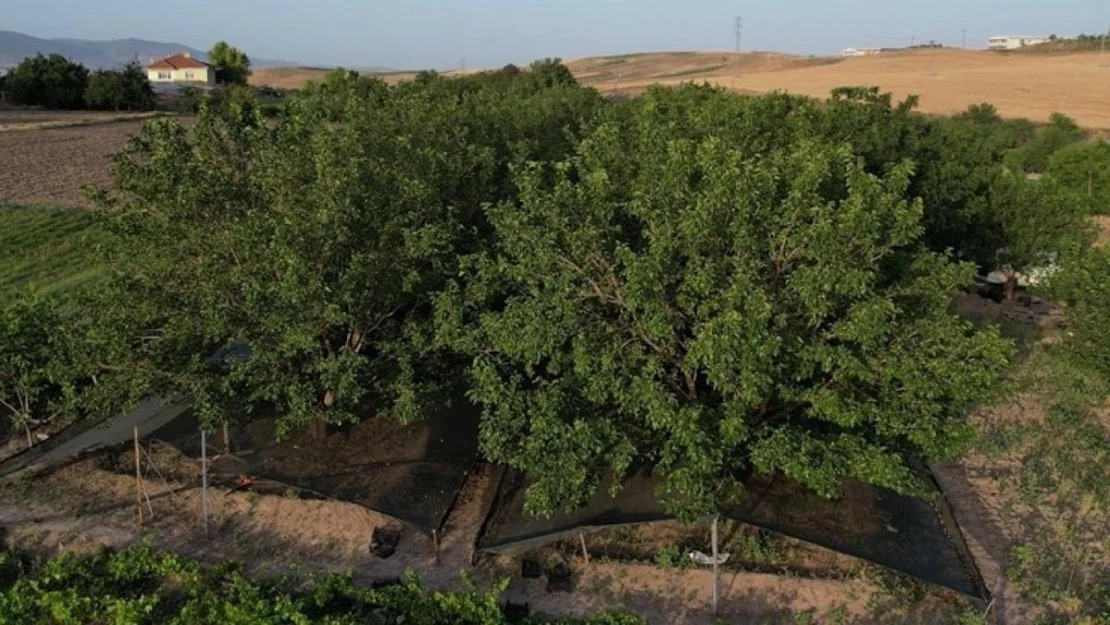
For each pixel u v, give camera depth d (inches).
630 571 575.8
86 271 1195.3
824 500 573.3
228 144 647.8
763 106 852.0
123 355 595.5
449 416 705.0
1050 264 1067.9
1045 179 1159.0
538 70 2881.4
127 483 685.9
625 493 577.3
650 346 537.0
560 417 513.7
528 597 554.3
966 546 550.0
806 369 505.0
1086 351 774.5
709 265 474.0
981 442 739.4
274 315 556.4
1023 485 674.8
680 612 539.2
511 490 619.8
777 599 546.9
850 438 507.5
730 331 440.5
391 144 682.2
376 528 617.9
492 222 543.5
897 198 491.8
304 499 661.3
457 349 581.0
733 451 525.3
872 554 524.7
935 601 538.9
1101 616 518.6
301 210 563.5
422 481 619.2
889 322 502.3
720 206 475.8
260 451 656.4
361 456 645.9
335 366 579.5
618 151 667.4
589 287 529.7
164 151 595.2
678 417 472.4
